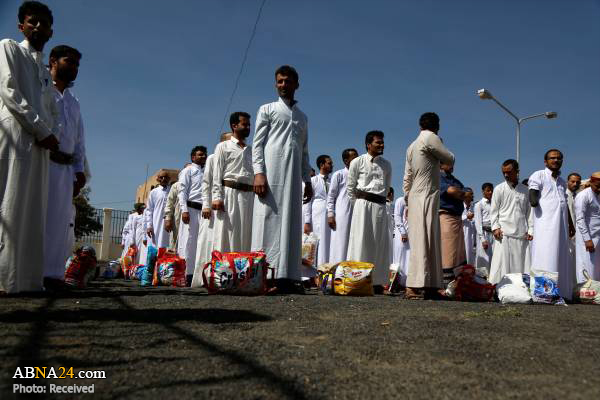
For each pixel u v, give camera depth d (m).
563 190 6.71
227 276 5.07
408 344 2.50
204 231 6.96
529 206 8.12
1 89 4.02
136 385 1.74
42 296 4.23
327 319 3.34
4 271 3.94
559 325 3.37
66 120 5.17
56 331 2.61
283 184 5.61
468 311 4.09
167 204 9.57
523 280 5.68
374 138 6.89
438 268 5.59
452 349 2.40
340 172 8.25
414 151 5.73
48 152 4.34
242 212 6.64
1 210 3.93
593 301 6.16
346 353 2.28
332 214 7.98
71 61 5.18
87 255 6.33
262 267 5.21
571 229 6.87
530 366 2.11
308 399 1.63
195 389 1.70
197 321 3.07
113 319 3.05
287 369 1.97
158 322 2.99
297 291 5.58
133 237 15.03
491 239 11.20
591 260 7.74
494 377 1.92
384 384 1.80
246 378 1.84
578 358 2.29
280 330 2.83
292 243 5.58
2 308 3.38
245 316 3.34
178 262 7.84
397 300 5.22
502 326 3.20
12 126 4.04
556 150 6.69
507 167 8.07
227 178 6.64
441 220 6.29
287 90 5.76
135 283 8.52
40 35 4.36
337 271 5.96
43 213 4.27
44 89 4.40
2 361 2.00
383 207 6.93
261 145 5.68
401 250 10.26
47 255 5.03
